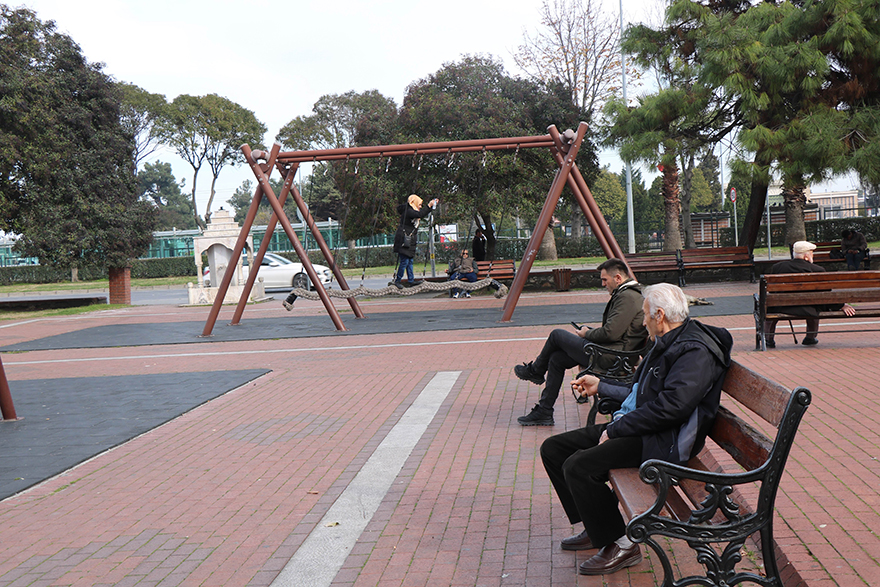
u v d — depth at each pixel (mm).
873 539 3482
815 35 17781
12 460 6230
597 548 3656
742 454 3094
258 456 6062
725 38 17641
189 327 17047
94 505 5051
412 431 6559
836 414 5945
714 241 41625
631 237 33062
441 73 26641
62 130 26312
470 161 23078
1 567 4039
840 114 17422
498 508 4543
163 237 59562
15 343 15523
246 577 3770
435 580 3607
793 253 9984
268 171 14984
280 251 52750
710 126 21953
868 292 9102
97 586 3734
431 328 14211
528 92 27203
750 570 3391
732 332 11211
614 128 21391
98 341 15086
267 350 12727
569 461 3566
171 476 5637
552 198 14320
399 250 14945
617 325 5711
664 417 3318
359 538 4207
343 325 14719
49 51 26234
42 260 26250
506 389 8164
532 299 19281
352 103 63344
